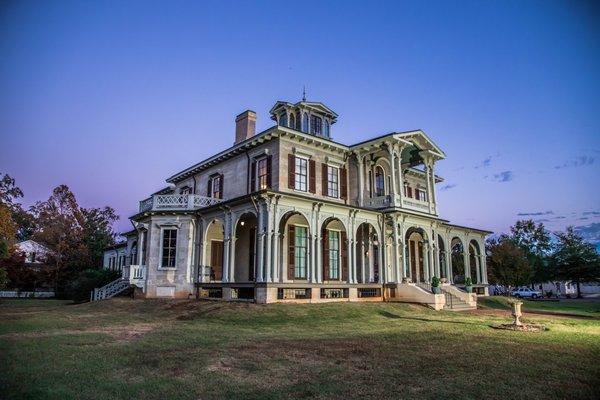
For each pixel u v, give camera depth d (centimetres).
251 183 2705
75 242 4588
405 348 1107
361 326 1631
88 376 788
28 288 4519
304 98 2972
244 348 1093
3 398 651
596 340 1273
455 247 4366
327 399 664
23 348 1065
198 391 701
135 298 2669
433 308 2378
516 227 6562
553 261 6097
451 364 909
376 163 3000
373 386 735
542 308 2953
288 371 844
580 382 771
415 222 2859
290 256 2466
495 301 3089
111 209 5316
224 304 2084
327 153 2816
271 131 2511
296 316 1820
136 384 736
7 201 4438
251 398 667
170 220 2728
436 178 3694
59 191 4631
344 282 2477
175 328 1509
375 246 2941
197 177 3316
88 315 1986
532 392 705
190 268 2662
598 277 5678
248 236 2662
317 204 2331
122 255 4259
